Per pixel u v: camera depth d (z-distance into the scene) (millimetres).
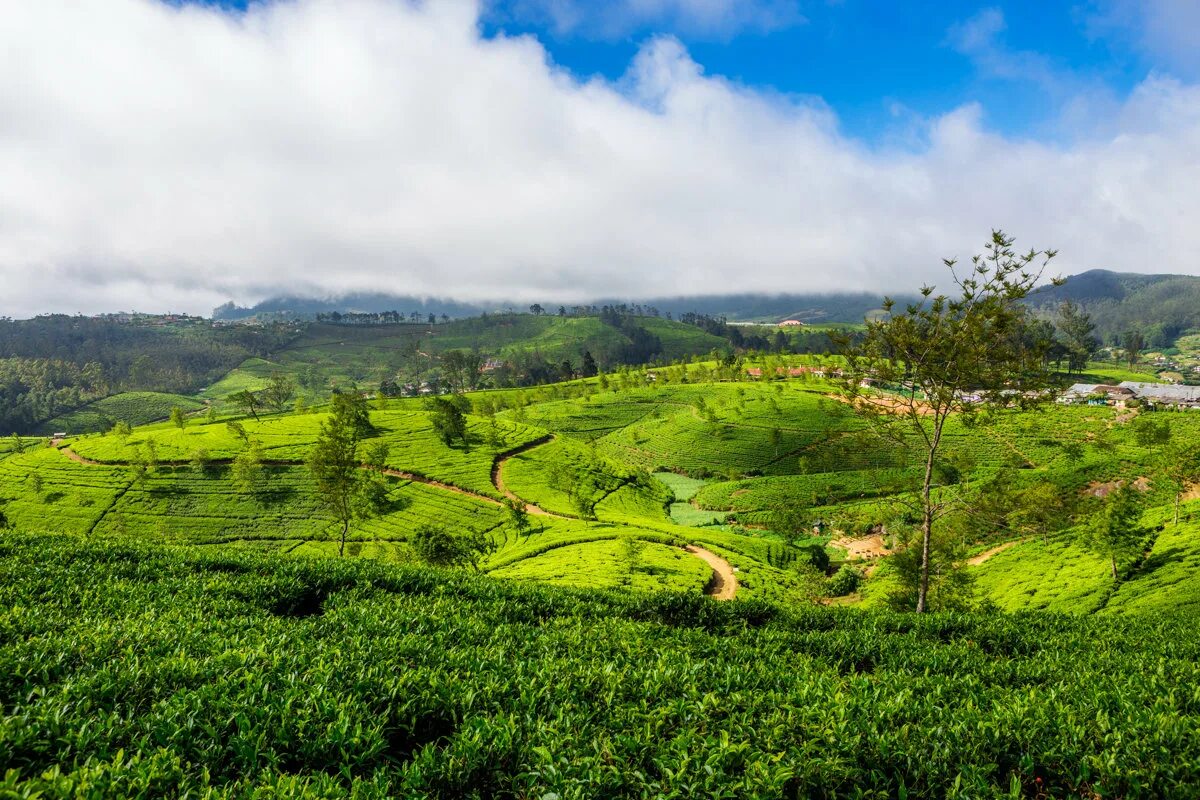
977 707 11773
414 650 13617
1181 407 159500
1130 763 9648
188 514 93875
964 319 25719
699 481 141375
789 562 88812
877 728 10727
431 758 9008
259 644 12852
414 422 139750
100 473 102500
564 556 77188
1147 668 15242
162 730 9164
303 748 9188
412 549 54531
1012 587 61656
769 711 11414
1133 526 54281
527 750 9477
